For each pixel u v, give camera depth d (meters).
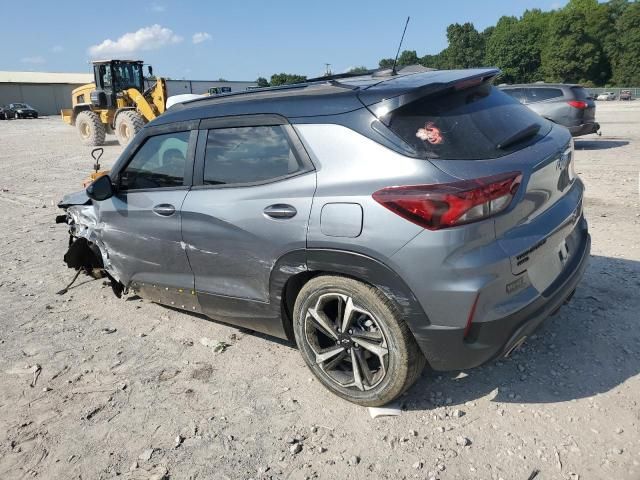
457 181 2.44
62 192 10.42
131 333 4.20
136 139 3.96
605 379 3.06
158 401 3.25
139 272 4.13
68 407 3.26
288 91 3.21
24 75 77.06
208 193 3.40
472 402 2.97
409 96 2.65
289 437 2.83
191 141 3.55
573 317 3.76
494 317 2.52
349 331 2.91
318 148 2.84
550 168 2.82
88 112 19.80
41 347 4.04
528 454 2.56
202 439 2.88
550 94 12.69
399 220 2.52
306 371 3.45
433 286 2.51
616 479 2.37
